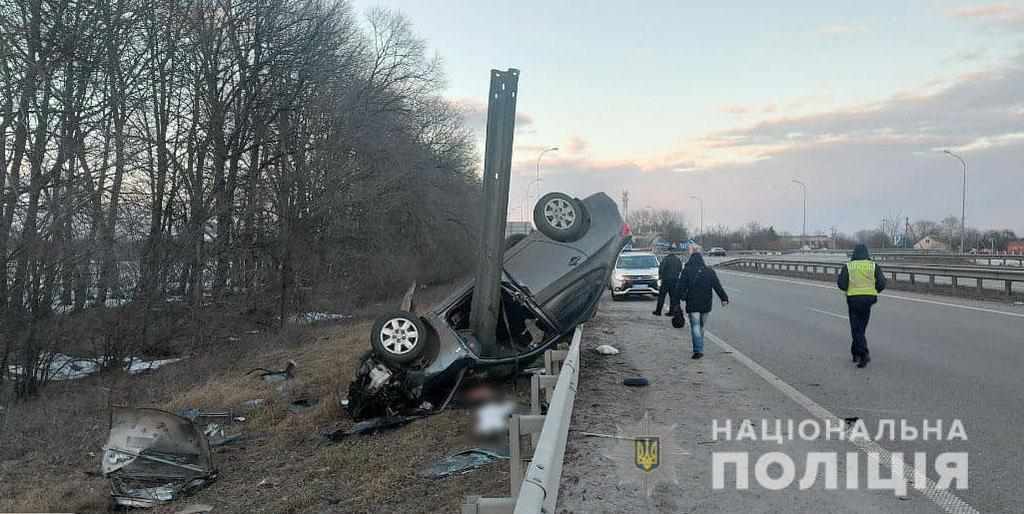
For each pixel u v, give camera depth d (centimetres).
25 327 1591
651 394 855
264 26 2744
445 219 3984
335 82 3014
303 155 2894
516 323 1110
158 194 2278
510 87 979
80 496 773
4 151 1748
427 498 636
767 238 14162
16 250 1581
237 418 1103
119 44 2072
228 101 2711
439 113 4338
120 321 1816
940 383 909
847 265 1055
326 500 683
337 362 1482
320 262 2888
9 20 1755
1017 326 1475
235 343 2188
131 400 1367
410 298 1026
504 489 613
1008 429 684
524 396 980
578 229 1102
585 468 561
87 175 1786
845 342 1305
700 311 1126
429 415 938
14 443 1065
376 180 3069
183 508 725
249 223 2645
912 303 2058
